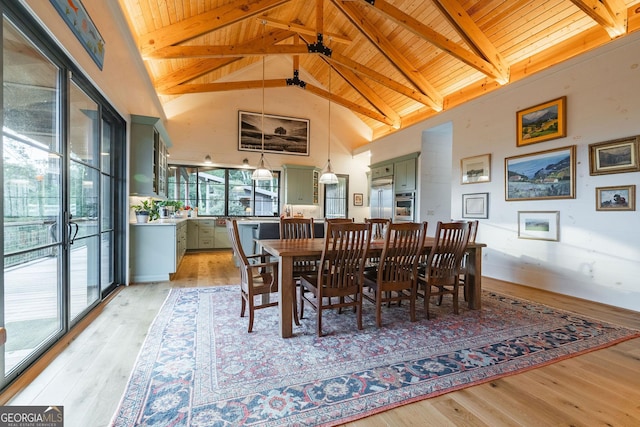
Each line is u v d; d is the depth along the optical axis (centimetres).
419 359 198
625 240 305
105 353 200
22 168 177
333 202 853
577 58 343
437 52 499
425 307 277
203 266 519
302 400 154
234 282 400
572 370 188
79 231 258
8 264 168
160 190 489
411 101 654
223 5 396
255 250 494
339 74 678
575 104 346
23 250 179
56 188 213
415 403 154
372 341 225
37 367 177
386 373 180
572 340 229
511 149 420
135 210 414
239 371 180
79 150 254
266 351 207
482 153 465
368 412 146
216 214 758
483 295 357
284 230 360
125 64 338
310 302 253
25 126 179
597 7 304
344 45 607
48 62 197
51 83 203
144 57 398
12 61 165
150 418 138
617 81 310
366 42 570
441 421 141
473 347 217
